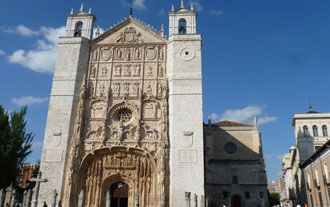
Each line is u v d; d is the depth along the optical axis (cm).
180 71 4791
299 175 6372
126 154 4466
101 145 4484
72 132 4550
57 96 4725
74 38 5088
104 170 4428
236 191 6150
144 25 5188
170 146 4412
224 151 6569
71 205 4166
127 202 4716
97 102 4775
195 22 5203
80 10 5400
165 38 5116
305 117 6612
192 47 4928
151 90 4794
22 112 5075
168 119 4572
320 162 4306
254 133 6638
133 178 4366
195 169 4262
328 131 6462
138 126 4544
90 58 5066
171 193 4175
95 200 4294
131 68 4953
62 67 4903
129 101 4734
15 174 4747
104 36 5191
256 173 6259
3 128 4672
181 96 4650
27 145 5047
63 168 4334
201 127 4462
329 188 3969
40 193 4222
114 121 4656
